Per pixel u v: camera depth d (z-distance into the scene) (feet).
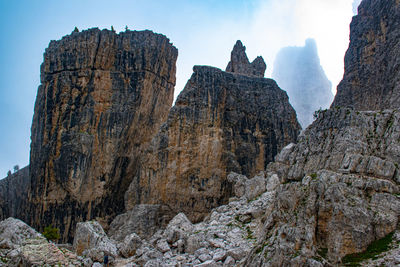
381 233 76.54
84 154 196.13
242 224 124.57
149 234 159.63
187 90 179.22
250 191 145.79
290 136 194.29
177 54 245.65
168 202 167.12
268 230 90.12
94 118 201.57
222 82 185.57
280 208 90.74
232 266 96.07
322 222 80.89
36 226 197.36
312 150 97.30
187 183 169.78
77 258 110.52
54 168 197.77
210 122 177.06
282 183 100.68
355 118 93.50
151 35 220.02
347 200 80.18
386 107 124.77
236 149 183.62
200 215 168.55
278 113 195.00
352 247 76.18
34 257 97.45
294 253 77.00
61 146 199.00
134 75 209.77
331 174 85.46
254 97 194.08
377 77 141.08
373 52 150.51
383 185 81.30
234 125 185.68
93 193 196.13
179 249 116.47
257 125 189.78
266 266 78.95
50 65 212.23
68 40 211.82
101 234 134.62
